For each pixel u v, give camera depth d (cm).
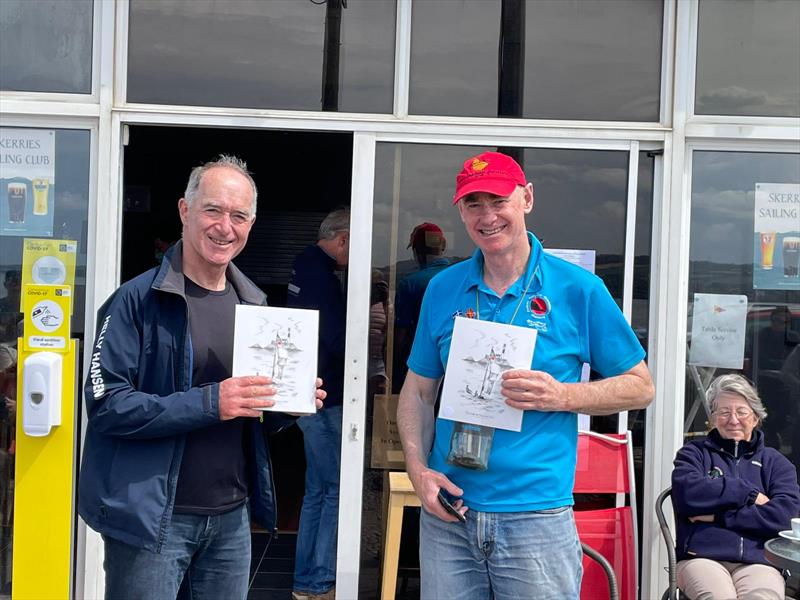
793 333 388
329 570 436
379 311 388
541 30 385
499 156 245
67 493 371
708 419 385
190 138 758
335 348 436
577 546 247
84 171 380
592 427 389
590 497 386
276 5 384
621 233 386
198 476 254
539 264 251
